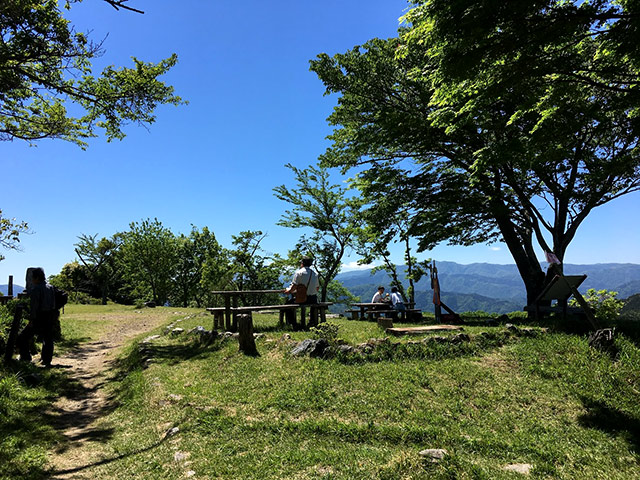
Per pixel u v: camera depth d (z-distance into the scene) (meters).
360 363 7.06
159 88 12.49
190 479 3.74
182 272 50.53
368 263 27.12
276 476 3.70
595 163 12.78
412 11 6.71
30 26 9.29
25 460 4.19
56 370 8.48
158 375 7.42
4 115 12.14
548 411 5.58
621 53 6.21
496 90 7.05
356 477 3.57
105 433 5.36
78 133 13.96
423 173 16.19
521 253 15.09
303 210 28.75
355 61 14.59
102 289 56.78
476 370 6.77
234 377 6.79
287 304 10.44
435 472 3.57
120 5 4.54
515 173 14.74
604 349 7.22
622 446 4.59
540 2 5.31
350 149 16.88
